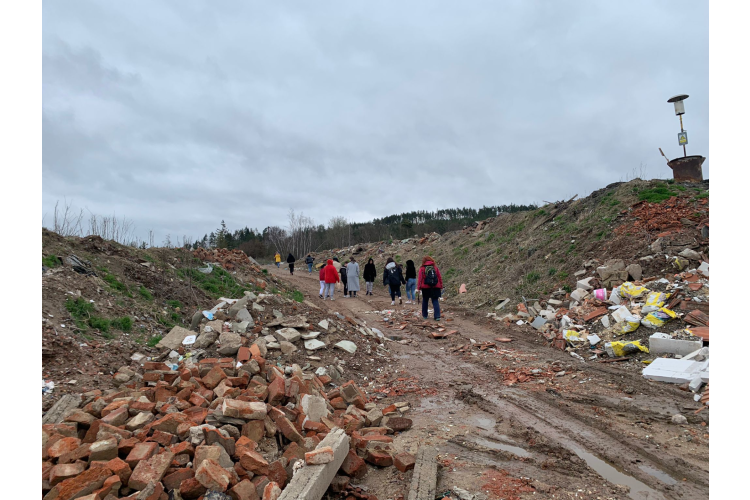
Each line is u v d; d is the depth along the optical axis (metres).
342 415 4.49
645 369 5.96
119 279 7.45
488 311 12.29
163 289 8.12
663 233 10.49
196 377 4.46
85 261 7.28
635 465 3.61
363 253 32.25
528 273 13.09
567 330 8.26
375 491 3.31
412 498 3.02
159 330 6.41
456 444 4.14
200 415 3.51
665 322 7.11
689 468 3.50
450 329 10.26
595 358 7.13
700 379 5.20
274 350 6.21
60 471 2.61
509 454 3.86
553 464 3.63
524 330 9.61
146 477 2.67
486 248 18.61
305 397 4.29
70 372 4.29
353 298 16.64
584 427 4.45
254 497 2.76
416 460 3.62
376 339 8.48
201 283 9.80
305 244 49.41
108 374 4.54
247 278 12.48
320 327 7.44
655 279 8.84
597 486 3.28
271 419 3.64
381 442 3.95
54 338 4.68
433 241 26.73
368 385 6.21
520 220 18.62
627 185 14.21
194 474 2.81
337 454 3.24
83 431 3.24
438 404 5.38
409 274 15.14
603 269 10.00
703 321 6.67
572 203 16.20
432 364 7.32
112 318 5.93
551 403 5.22
